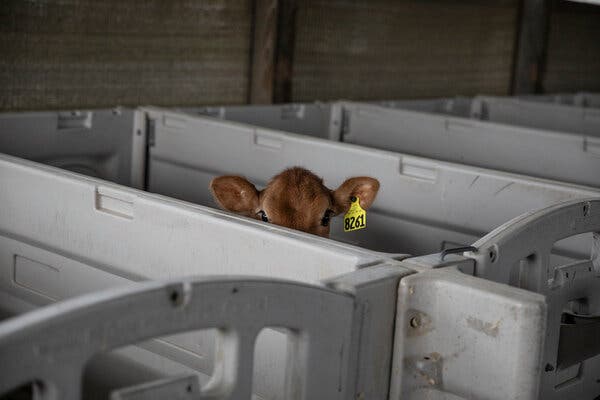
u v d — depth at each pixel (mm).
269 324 1366
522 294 1497
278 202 2641
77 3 4168
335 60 5734
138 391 1204
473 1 6883
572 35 8219
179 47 4723
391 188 3105
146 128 3807
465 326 1547
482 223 2883
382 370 1620
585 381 2373
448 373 1579
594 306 2307
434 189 2990
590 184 3658
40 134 3395
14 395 1699
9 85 3979
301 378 1443
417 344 1612
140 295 1189
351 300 1499
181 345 2070
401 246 3135
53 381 1108
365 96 6078
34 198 2396
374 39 6020
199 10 4777
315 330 1439
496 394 1520
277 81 5172
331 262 1808
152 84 4633
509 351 1490
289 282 1384
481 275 1808
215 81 4980
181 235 2080
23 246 2471
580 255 2729
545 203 2725
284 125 4480
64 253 2346
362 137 4590
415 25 6363
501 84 7473
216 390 1322
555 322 2139
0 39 3896
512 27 7422
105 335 1157
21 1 3939
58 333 1102
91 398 2188
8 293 2547
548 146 3773
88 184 2242
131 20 4438
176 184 3791
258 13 5074
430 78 6676
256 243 1949
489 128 3977
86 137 3570
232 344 1329
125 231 2189
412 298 1599
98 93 4379
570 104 6707
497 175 2826
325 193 2709
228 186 2715
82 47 4246
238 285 1307
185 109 3969
